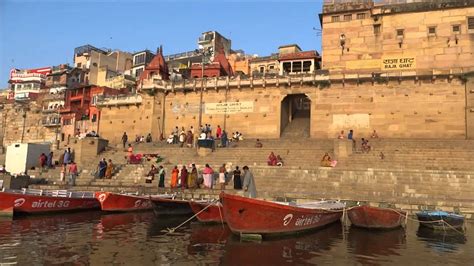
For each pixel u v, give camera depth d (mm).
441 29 35844
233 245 12641
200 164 29672
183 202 18797
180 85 44031
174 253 11477
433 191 21547
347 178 23781
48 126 67312
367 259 11156
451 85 34750
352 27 38625
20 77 87375
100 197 19688
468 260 11219
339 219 18406
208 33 74562
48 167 31906
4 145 72062
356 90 37562
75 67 77812
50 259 10414
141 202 20906
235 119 41625
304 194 21812
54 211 19188
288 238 14031
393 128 35938
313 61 47188
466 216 18828
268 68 61000
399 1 37375
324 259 11055
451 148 28047
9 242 12344
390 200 20328
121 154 33969
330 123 37938
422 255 11789
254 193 15867
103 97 49656
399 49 36812
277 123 40031
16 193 17766
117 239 13344
